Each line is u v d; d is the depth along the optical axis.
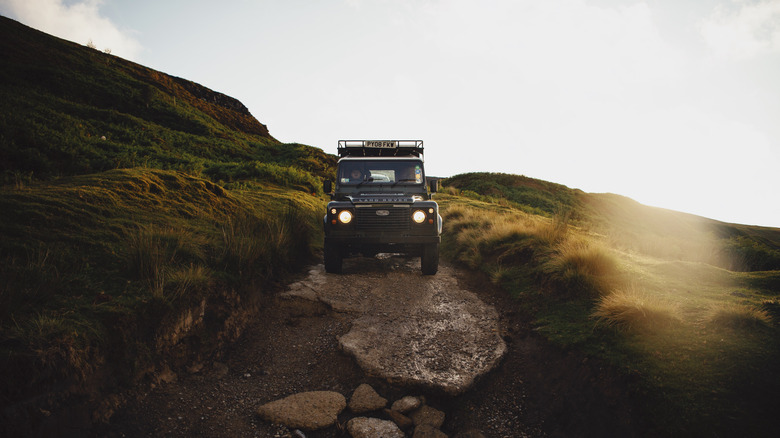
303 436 3.13
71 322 3.10
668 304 4.09
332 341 4.55
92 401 2.81
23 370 2.53
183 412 3.21
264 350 4.38
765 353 3.08
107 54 55.38
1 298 2.97
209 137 38.06
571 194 41.03
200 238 5.62
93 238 4.61
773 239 48.91
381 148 7.96
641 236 10.65
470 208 14.30
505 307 5.40
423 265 6.84
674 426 2.65
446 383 3.63
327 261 6.72
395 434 3.13
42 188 5.71
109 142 21.78
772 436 2.43
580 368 3.54
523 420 3.36
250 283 5.27
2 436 2.26
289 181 17.41
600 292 4.77
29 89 29.72
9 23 44.97
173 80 58.94
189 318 3.98
